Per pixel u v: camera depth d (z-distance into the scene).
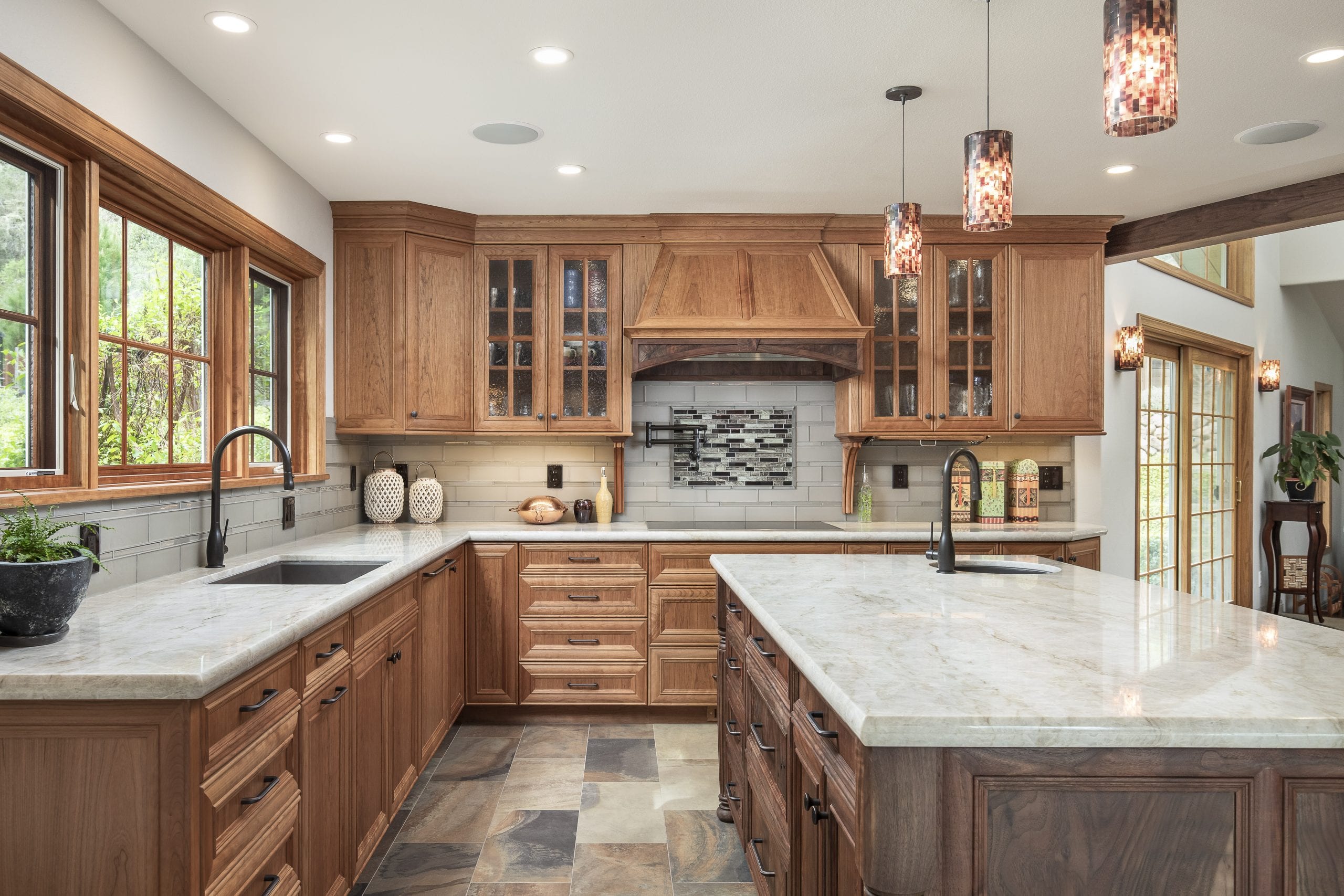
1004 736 1.16
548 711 4.09
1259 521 7.07
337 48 2.53
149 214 2.68
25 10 1.95
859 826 1.23
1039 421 4.35
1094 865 1.20
